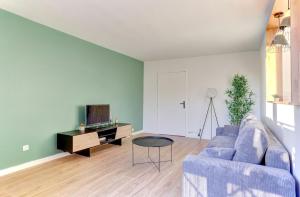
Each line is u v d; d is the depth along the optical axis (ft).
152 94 20.66
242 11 9.16
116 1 8.35
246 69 16.60
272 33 10.16
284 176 5.00
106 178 9.02
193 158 6.20
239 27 11.14
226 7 8.79
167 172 9.75
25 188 8.01
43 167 10.34
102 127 14.07
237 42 14.01
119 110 17.34
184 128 19.04
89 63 14.16
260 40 13.52
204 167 5.84
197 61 18.53
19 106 9.95
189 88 18.86
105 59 15.69
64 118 12.32
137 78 20.06
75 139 11.15
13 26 9.68
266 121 11.21
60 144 11.57
